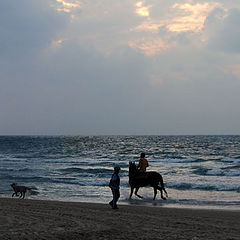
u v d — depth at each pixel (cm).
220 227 1035
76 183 2692
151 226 1014
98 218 1118
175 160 5462
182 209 1463
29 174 3428
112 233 883
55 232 854
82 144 12912
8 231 848
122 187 2392
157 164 4756
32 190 2320
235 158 5825
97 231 891
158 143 13638
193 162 5119
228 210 1471
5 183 2706
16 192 2022
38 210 1264
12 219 1027
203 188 2298
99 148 9981
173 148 9756
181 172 3475
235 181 2702
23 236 796
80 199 1945
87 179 2972
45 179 2934
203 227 1028
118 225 1003
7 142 14712
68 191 2277
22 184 2634
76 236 828
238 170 3531
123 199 1878
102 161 5381
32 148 9950
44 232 849
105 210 1352
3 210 1230
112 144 12912
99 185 2594
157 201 1798
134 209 1419
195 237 867
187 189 2272
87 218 1106
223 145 11388
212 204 1698
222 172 3372
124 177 3120
